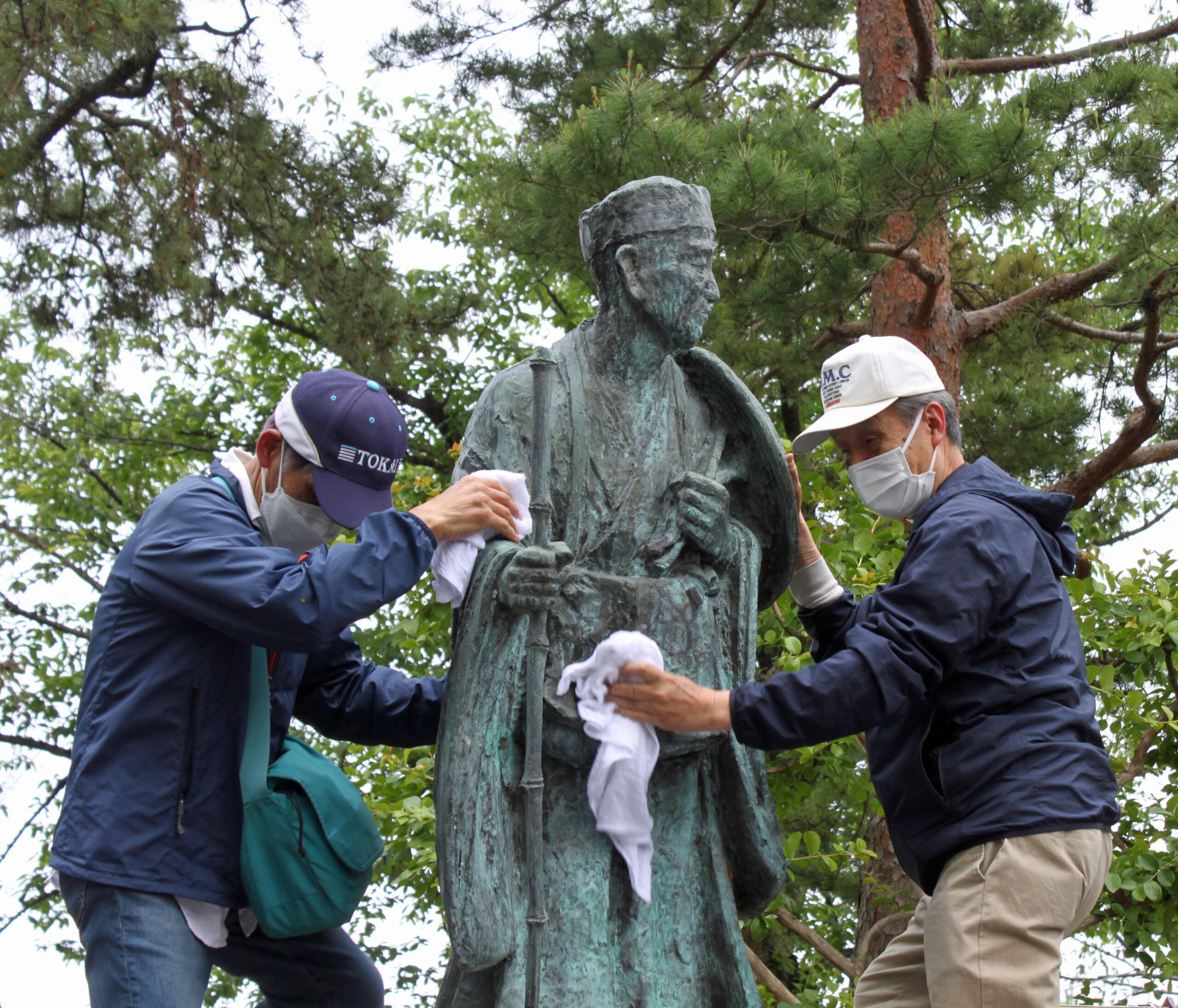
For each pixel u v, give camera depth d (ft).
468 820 7.26
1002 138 19.74
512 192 23.57
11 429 44.27
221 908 7.55
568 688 7.53
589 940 7.47
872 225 21.24
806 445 9.09
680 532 7.96
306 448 7.69
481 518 7.57
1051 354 29.32
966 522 7.84
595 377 8.28
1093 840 7.48
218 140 31.32
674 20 34.27
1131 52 24.31
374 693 9.18
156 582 7.36
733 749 8.00
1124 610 17.34
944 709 7.80
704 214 8.21
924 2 24.25
